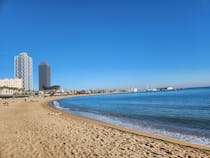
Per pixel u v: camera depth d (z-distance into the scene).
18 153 9.52
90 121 23.05
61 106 58.00
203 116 27.81
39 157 8.99
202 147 11.41
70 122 20.47
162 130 17.86
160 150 10.35
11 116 26.22
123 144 11.46
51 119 22.62
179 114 30.88
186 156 9.41
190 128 18.97
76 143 11.45
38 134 13.77
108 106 54.31
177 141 13.09
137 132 16.25
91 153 9.61
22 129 15.68
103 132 15.11
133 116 29.48
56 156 9.14
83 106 57.66
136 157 9.10
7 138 12.54
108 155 9.34
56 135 13.51
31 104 64.31
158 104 53.81
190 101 59.06
